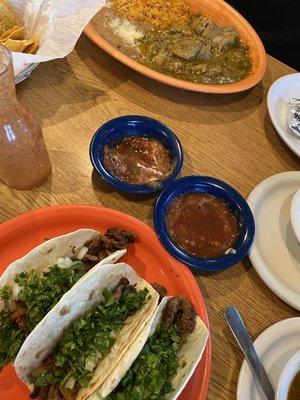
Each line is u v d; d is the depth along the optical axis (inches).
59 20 15.7
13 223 12.0
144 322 10.2
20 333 10.2
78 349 10.2
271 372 10.9
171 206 12.9
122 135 14.3
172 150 14.1
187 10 20.9
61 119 15.5
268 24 27.5
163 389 9.8
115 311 10.7
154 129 14.3
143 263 12.3
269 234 13.7
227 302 12.3
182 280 11.8
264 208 14.2
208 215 13.0
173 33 19.5
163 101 17.0
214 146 15.9
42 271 11.2
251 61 19.0
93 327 10.4
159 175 13.7
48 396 9.8
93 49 17.9
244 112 17.2
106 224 12.6
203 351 10.3
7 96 10.7
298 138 16.2
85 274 10.6
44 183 13.8
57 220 12.5
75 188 13.9
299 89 18.0
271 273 12.5
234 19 20.5
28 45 15.3
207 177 13.4
